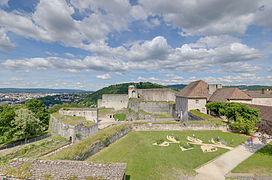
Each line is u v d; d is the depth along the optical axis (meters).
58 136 35.34
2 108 35.22
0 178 11.88
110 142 22.31
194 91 41.34
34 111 49.38
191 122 29.39
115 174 11.91
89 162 12.47
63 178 12.06
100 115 61.16
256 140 22.62
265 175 13.49
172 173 14.42
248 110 25.16
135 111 58.00
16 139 34.19
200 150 19.30
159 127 28.80
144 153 18.61
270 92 61.91
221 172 14.38
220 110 30.14
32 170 12.42
